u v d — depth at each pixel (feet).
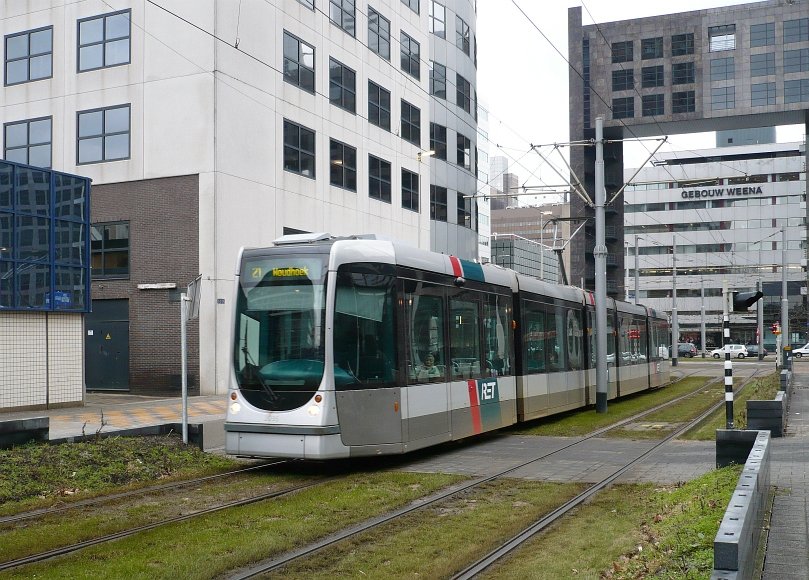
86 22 96.07
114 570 23.00
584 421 67.51
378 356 42.37
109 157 93.86
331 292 40.81
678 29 248.52
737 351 258.16
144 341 90.48
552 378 66.59
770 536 25.04
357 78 115.75
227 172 89.76
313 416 39.78
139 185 91.71
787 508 29.17
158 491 35.91
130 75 92.94
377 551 25.61
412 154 131.64
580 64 273.95
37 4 98.99
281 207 98.17
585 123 274.57
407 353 44.19
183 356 47.50
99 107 94.73
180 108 89.86
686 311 335.67
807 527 26.20
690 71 247.29
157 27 91.50
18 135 99.86
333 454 39.86
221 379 87.71
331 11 109.50
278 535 27.22
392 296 43.34
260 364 41.37
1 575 22.70
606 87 255.70
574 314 74.43
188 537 26.84
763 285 121.60
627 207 346.54
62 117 96.94
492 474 40.52
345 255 41.83
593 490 35.94
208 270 87.56
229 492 35.73
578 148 274.98
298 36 102.22
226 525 28.78
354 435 40.78
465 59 156.97
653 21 250.98
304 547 26.40
